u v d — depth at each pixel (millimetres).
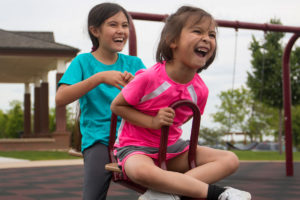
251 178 7047
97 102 2396
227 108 31953
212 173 1749
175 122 1906
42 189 5676
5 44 17516
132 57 2693
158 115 1674
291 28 6902
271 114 26656
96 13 2436
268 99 16516
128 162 1713
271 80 16219
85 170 2289
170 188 1608
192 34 1658
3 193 5258
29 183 6445
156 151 1827
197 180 1637
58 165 10703
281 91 16312
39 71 21000
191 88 1845
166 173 1618
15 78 22906
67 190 5566
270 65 16281
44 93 20344
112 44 2432
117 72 2100
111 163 2004
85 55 2500
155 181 1606
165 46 1719
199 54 1692
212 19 1703
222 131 24203
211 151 1845
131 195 5086
